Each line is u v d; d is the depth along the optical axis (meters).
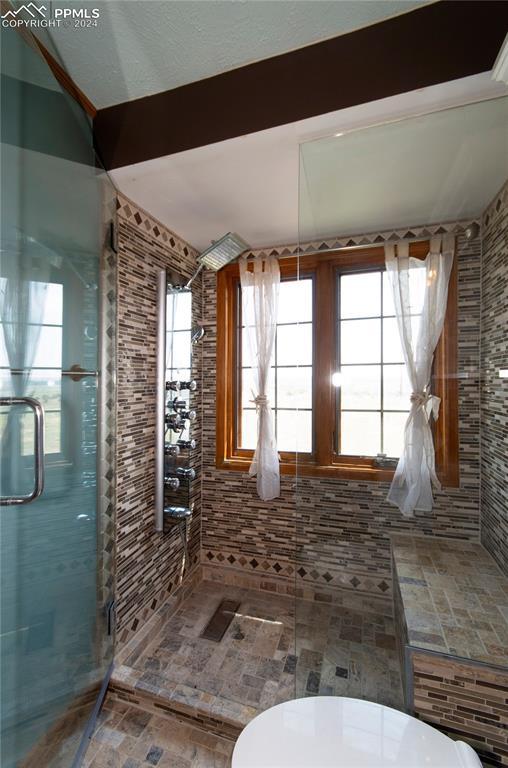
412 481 1.48
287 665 1.25
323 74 0.81
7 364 0.75
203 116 0.92
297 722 0.75
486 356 1.33
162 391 1.45
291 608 1.61
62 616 0.94
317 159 1.07
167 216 1.48
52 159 0.88
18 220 0.78
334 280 1.62
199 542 1.85
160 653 1.31
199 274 1.86
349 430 1.60
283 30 0.75
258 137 0.97
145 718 1.09
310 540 1.61
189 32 0.74
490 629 0.96
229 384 1.89
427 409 1.47
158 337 1.46
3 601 0.75
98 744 1.01
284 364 1.75
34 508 0.85
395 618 1.30
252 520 1.79
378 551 1.50
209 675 1.20
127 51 0.79
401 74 0.78
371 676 1.14
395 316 1.52
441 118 0.90
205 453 1.88
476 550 1.38
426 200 1.30
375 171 1.14
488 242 1.29
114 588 1.22
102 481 1.14
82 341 1.03
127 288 1.32
